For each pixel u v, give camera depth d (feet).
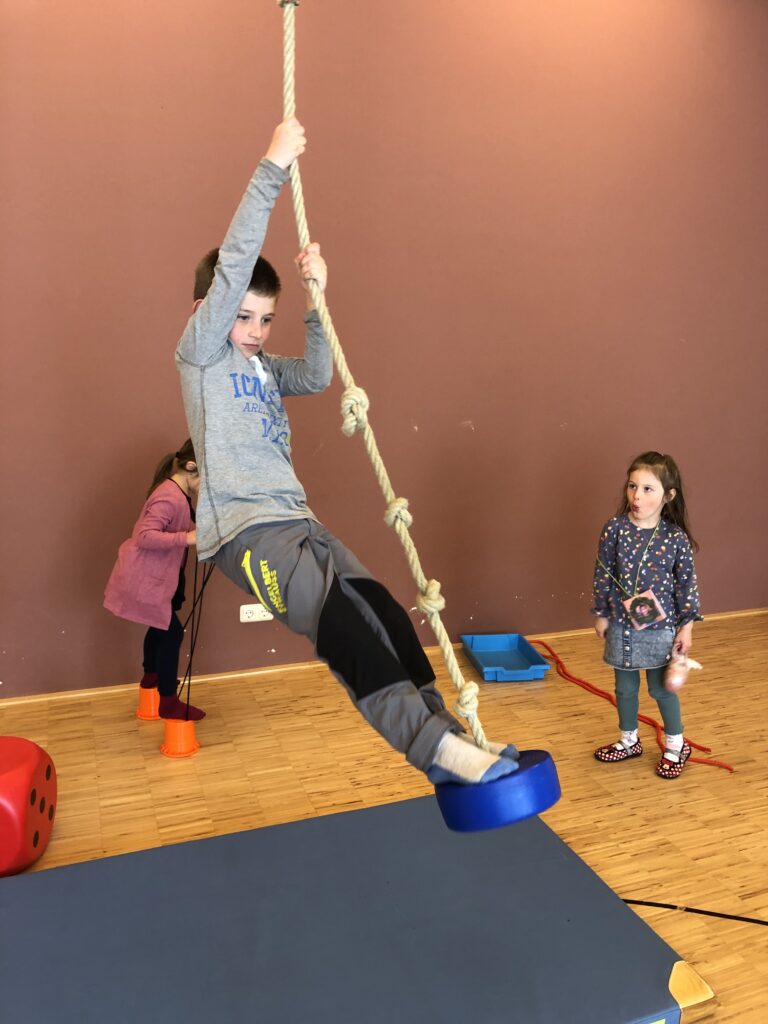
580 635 13.03
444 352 11.55
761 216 13.16
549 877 6.70
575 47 11.55
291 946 5.94
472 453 11.95
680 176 12.49
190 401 5.41
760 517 14.03
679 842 7.75
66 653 10.52
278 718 10.17
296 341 10.82
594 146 11.88
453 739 4.31
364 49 10.54
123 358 10.19
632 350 12.64
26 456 10.02
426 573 12.01
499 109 11.28
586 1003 5.46
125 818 8.04
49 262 9.78
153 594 9.20
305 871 6.77
